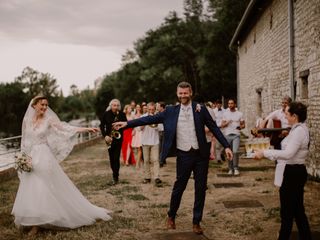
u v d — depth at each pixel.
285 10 12.44
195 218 5.54
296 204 4.37
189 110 5.50
